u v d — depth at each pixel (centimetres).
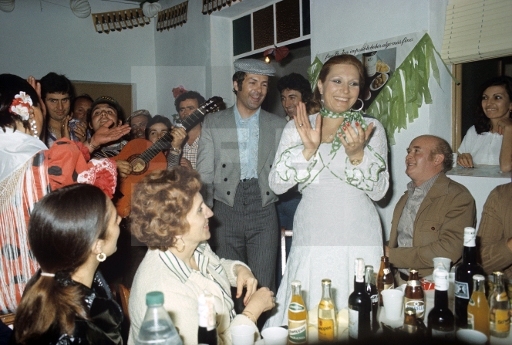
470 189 238
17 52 448
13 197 140
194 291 126
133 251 200
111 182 161
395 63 259
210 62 407
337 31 293
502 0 226
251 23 387
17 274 142
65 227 103
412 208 207
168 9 464
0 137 145
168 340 95
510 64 258
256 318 136
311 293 172
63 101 324
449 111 256
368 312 121
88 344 98
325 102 169
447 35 248
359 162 161
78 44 475
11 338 101
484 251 171
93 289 115
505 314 118
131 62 497
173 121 364
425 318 133
